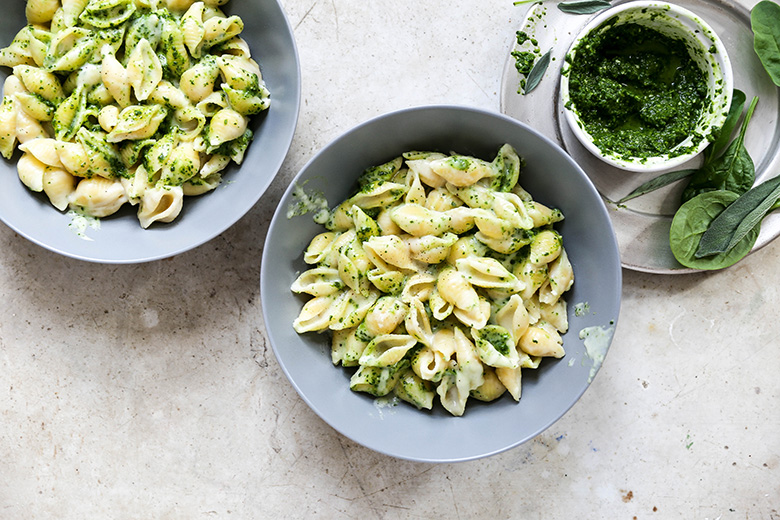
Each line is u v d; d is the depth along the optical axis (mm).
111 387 633
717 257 586
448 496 634
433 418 576
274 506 634
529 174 570
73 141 571
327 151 552
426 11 617
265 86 585
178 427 633
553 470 633
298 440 632
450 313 568
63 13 567
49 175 571
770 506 627
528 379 574
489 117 546
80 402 633
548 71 587
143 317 631
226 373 631
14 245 628
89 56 568
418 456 565
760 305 626
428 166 566
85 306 631
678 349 629
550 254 557
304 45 619
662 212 602
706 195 578
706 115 577
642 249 601
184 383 632
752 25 568
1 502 634
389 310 557
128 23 572
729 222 573
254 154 585
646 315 629
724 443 629
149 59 570
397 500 634
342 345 579
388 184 568
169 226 584
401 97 619
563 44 585
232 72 566
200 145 573
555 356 563
